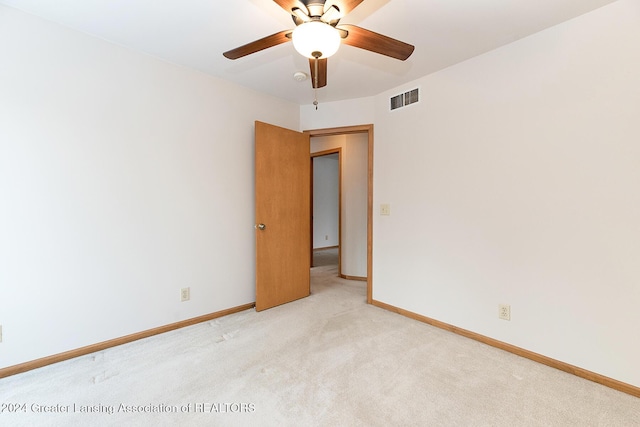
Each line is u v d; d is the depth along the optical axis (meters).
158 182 2.48
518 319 2.20
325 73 1.95
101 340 2.23
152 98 2.44
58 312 2.05
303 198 3.50
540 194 2.08
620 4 1.75
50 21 1.99
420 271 2.84
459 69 2.50
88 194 2.15
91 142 2.16
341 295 3.63
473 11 1.83
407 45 1.66
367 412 1.57
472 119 2.43
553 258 2.03
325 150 4.88
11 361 1.90
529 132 2.12
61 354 2.06
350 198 4.45
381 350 2.25
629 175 1.74
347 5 1.41
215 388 1.77
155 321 2.50
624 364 1.76
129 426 1.46
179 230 2.62
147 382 1.82
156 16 1.92
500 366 2.03
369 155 3.32
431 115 2.72
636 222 1.72
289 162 3.33
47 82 1.98
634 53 1.71
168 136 2.53
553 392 1.75
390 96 3.09
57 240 2.04
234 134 2.98
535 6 1.79
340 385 1.80
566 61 1.95
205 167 2.77
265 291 3.12
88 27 2.05
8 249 1.88
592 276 1.87
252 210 3.17
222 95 2.88
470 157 2.45
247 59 2.49
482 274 2.39
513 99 2.19
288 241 3.34
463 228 2.51
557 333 2.02
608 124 1.80
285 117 3.44
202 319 2.77
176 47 2.30
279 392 1.73
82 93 2.12
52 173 2.01
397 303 3.06
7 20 1.85
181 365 2.02
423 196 2.80
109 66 2.22
